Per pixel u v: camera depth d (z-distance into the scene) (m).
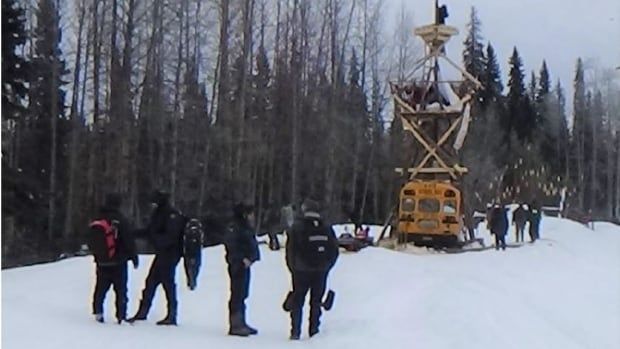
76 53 38.41
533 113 90.81
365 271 18.73
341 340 10.84
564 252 32.31
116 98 36.09
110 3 39.34
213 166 42.56
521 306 14.35
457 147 29.67
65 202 37.31
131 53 35.75
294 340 10.96
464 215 29.48
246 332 11.16
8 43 29.75
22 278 16.56
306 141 47.19
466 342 10.69
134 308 13.34
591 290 20.66
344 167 50.38
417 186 28.14
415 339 10.90
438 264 22.72
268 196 47.44
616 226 64.31
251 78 43.56
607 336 14.40
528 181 68.19
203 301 14.05
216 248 24.12
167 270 11.73
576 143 90.69
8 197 31.22
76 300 13.60
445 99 29.89
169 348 9.96
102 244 11.47
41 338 10.00
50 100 38.81
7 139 36.75
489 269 22.72
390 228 30.73
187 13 41.09
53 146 35.09
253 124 44.94
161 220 11.81
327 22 48.28
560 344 11.77
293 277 11.21
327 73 48.59
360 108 53.53
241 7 40.75
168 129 42.09
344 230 32.28
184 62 41.75
